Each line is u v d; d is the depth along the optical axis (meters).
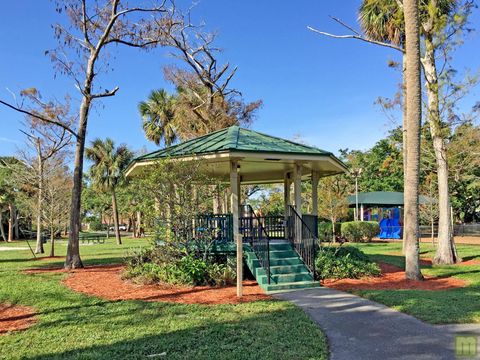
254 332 5.74
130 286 9.45
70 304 7.60
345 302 7.77
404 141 16.73
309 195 30.69
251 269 10.12
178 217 10.43
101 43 13.48
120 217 67.25
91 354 4.91
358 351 5.02
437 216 24.64
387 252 18.69
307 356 4.80
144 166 11.80
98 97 13.78
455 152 16.53
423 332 5.78
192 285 9.44
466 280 10.40
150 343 5.30
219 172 14.92
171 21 15.23
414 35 10.29
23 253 22.38
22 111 12.23
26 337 5.65
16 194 28.58
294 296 8.38
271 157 11.01
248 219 11.58
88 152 36.53
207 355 4.84
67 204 20.88
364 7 16.84
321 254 11.22
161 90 30.36
